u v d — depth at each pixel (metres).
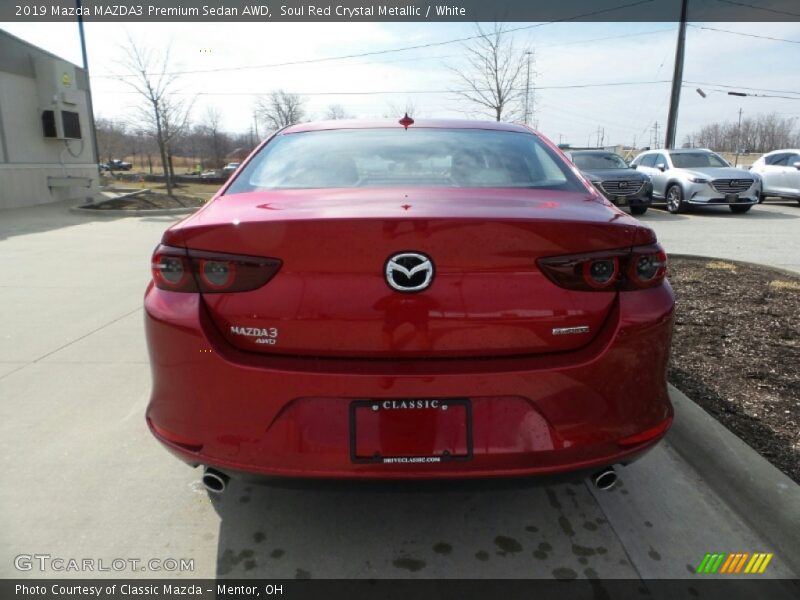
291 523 2.40
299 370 1.82
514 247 1.82
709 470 2.68
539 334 1.87
